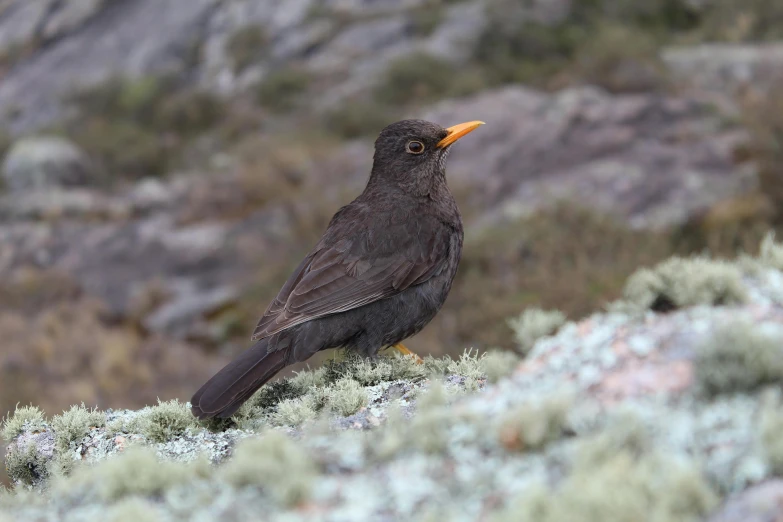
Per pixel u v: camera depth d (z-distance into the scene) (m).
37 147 28.88
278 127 28.95
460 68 28.97
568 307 14.72
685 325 5.00
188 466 4.95
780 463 3.88
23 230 23.02
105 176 29.03
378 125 27.06
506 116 22.47
